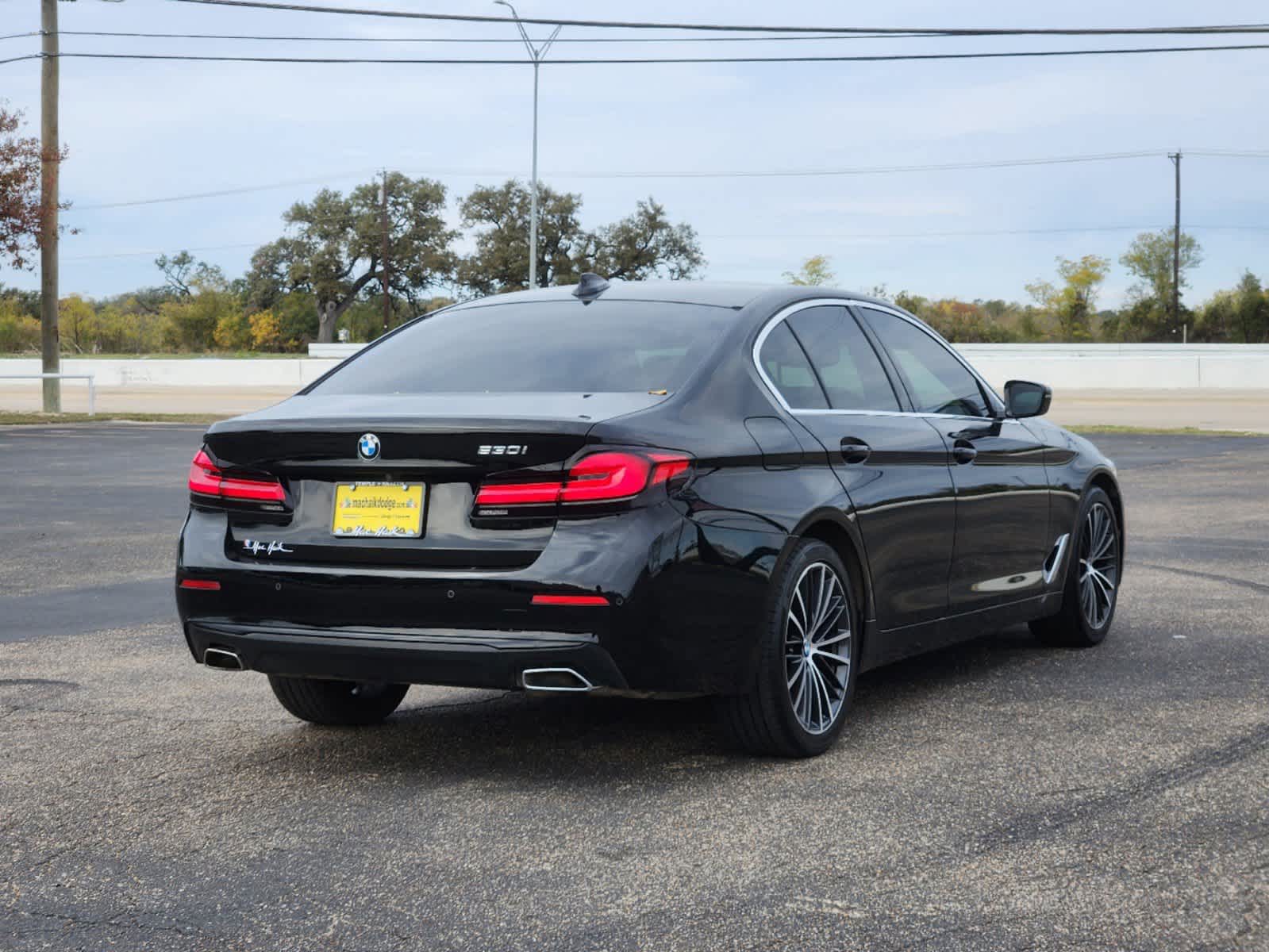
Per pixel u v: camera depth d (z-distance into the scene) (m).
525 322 4.85
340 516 4.09
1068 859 3.49
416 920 3.15
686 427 4.12
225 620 4.24
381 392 4.52
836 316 5.11
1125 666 5.86
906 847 3.59
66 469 16.09
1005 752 4.51
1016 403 5.71
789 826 3.78
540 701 5.35
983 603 5.47
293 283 96.94
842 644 4.62
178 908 3.25
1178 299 85.00
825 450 4.57
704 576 4.00
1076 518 6.14
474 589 3.88
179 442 20.56
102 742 4.77
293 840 3.73
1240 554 9.24
